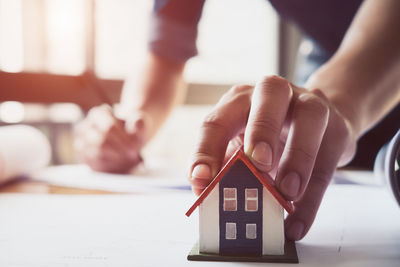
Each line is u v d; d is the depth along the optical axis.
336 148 0.43
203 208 0.37
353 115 0.55
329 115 0.43
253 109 0.38
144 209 0.55
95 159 0.88
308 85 0.61
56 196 0.64
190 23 1.06
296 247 0.39
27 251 0.37
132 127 0.89
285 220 0.40
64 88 0.84
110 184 0.74
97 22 1.83
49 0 1.58
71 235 0.43
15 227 0.46
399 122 1.10
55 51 1.59
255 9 1.96
